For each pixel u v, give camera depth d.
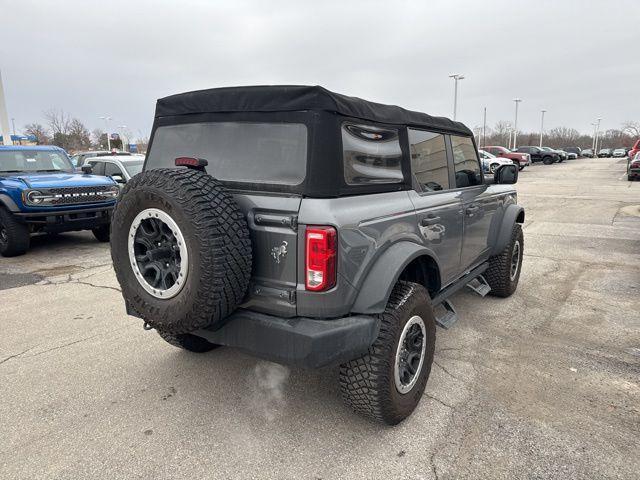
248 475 2.47
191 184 2.35
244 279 2.40
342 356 2.44
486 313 4.84
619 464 2.53
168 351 3.98
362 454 2.63
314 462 2.57
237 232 2.35
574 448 2.66
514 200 5.44
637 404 3.11
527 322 4.59
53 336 4.33
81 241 9.38
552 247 8.15
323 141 2.44
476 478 2.43
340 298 2.43
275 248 2.44
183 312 2.37
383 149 2.94
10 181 7.79
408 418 2.97
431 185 3.57
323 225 2.33
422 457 2.60
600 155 72.12
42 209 7.64
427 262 3.28
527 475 2.45
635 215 11.80
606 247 8.11
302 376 3.53
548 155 43.19
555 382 3.41
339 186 2.51
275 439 2.77
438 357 3.82
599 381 3.42
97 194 8.29
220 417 3.00
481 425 2.88
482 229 4.44
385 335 2.64
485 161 29.44
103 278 6.41
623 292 5.53
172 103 3.08
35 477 2.46
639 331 4.35
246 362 3.77
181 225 2.28
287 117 2.54
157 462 2.57
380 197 2.85
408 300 2.79
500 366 3.66
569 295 5.43
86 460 2.59
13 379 3.51
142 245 2.54
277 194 2.49
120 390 3.34
